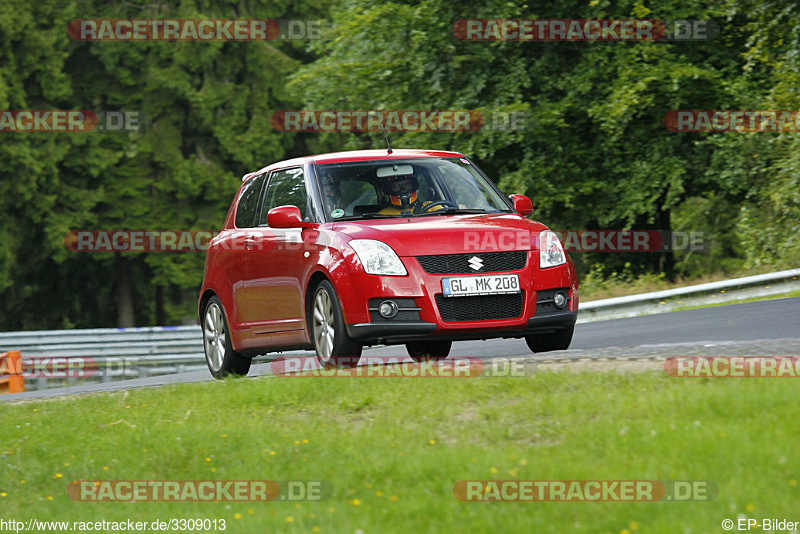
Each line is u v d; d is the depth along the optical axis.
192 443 24.41
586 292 74.06
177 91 128.88
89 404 31.14
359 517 17.83
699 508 16.38
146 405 29.53
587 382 24.81
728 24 82.00
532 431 21.73
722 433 19.19
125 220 131.00
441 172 35.53
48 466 25.20
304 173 35.38
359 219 33.34
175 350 70.62
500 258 31.47
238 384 29.66
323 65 90.62
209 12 131.12
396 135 90.00
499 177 89.94
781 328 37.25
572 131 85.56
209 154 133.62
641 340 37.97
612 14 82.44
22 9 123.88
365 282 30.73
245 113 130.62
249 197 38.53
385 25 85.88
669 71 78.69
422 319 30.55
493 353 39.59
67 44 129.62
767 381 22.78
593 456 19.52
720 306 51.12
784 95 70.31
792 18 66.50
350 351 31.36
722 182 83.56
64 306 143.88
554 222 89.50
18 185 122.75
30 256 130.75
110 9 132.25
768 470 17.34
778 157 79.88
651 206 82.56
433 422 23.36
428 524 17.11
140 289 141.38
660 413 21.41
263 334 35.62
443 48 83.88
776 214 79.56
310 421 25.11
